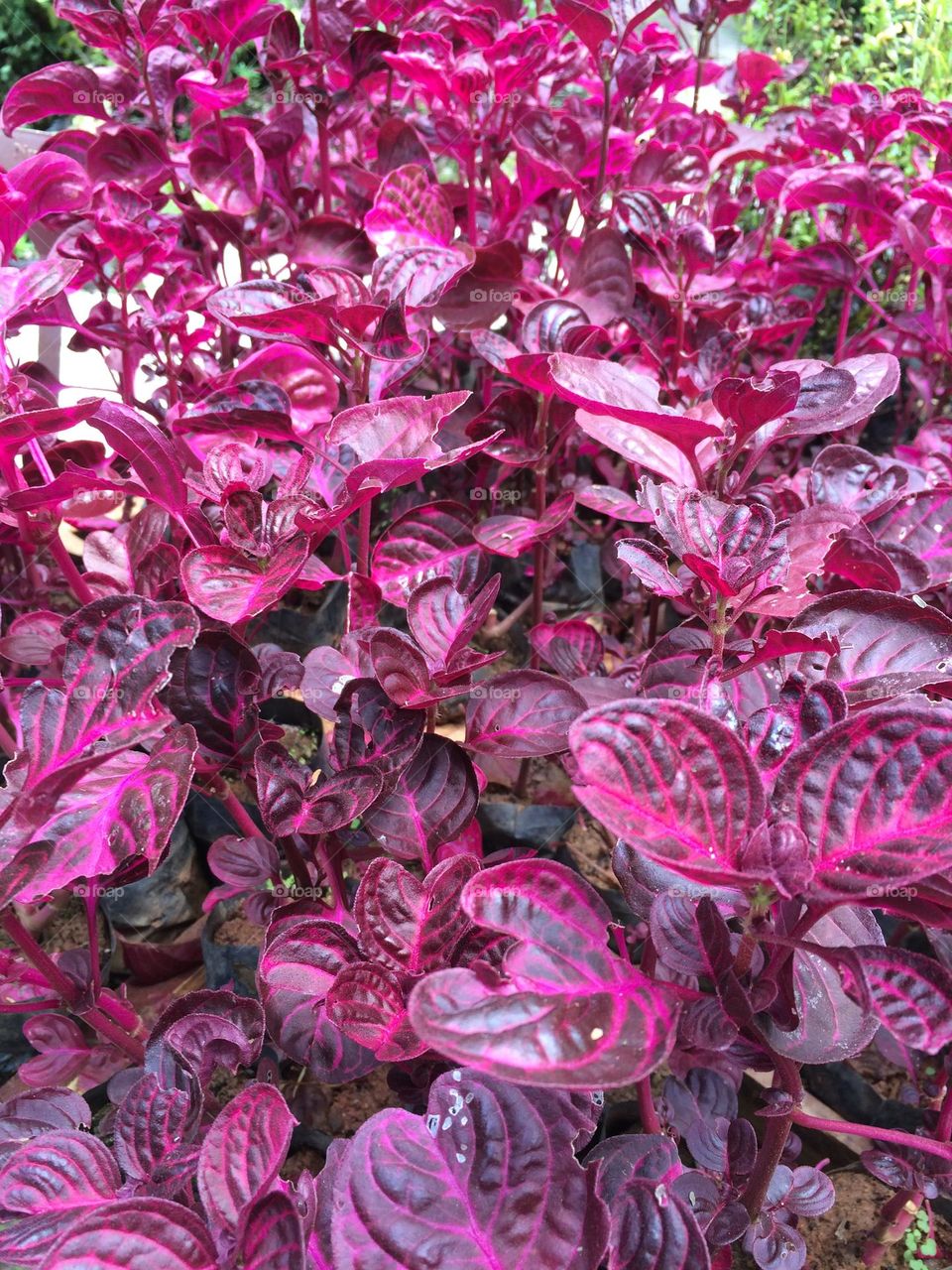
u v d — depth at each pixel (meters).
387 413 1.45
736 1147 1.23
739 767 0.80
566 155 2.28
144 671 1.05
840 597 1.13
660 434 1.38
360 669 1.48
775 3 3.39
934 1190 1.26
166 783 1.07
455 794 1.29
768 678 1.38
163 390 2.59
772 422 1.44
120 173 2.31
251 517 1.25
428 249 1.67
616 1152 1.17
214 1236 0.86
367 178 2.33
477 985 0.79
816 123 2.42
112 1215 0.80
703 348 1.79
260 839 1.57
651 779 0.79
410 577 1.63
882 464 1.62
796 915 0.90
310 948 1.14
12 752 1.77
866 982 0.75
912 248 2.12
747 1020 0.88
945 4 2.93
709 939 0.93
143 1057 1.37
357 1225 0.84
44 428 1.27
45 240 2.54
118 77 2.42
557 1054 0.75
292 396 1.97
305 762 2.28
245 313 1.48
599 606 2.67
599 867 2.15
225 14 2.35
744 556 1.12
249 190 2.27
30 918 2.00
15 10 5.28
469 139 2.25
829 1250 1.55
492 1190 0.86
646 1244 0.87
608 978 0.83
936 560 1.48
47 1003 1.31
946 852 0.77
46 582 2.18
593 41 1.99
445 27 2.54
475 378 2.97
